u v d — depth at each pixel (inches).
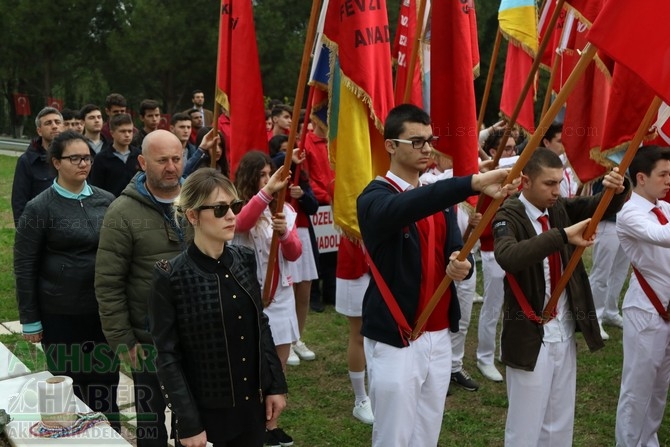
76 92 1192.2
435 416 126.3
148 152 130.9
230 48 177.6
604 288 245.4
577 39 185.8
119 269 131.5
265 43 870.4
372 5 148.9
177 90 1024.9
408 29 180.4
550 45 219.0
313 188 262.4
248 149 177.8
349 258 172.7
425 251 119.7
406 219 104.0
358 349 177.5
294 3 922.1
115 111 304.5
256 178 166.9
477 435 173.5
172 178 131.9
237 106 176.4
